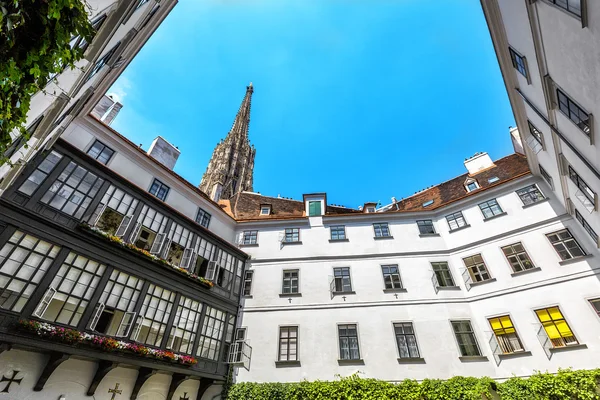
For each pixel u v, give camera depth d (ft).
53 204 37.24
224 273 60.49
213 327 53.26
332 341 56.39
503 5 39.86
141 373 40.93
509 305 54.29
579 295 49.44
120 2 25.08
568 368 45.21
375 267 65.46
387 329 56.90
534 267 54.80
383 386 49.32
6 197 33.04
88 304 36.40
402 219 72.54
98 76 35.37
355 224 73.00
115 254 41.27
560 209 57.31
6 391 29.60
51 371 32.09
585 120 33.01
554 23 29.94
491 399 45.78
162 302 45.57
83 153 41.81
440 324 56.59
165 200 58.49
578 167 41.37
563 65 31.63
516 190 63.67
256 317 60.29
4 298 30.30
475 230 64.49
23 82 11.02
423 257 65.72
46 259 34.45
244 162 297.12
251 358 55.42
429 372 51.55
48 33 10.55
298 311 60.59
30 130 24.39
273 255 69.26
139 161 55.62
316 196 79.82
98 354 35.12
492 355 52.03
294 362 54.34
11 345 29.71
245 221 74.74
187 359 44.45
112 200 44.27
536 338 49.55
